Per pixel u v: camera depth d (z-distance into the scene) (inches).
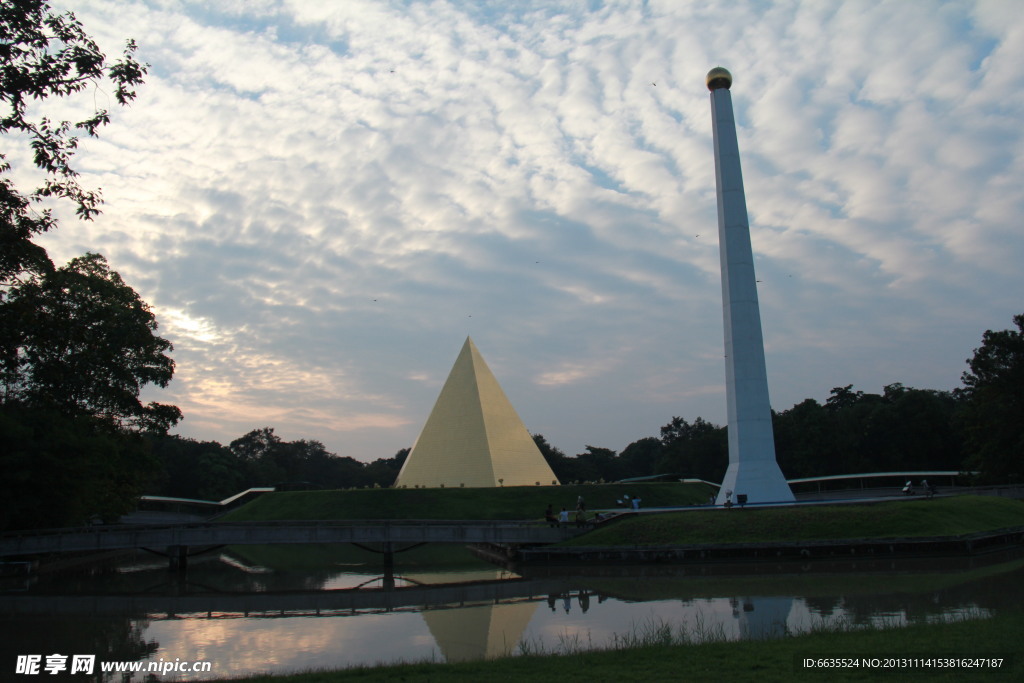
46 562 1961.1
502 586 1374.3
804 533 1641.2
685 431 5866.1
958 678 521.0
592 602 1131.9
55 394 1959.9
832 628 773.3
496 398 3112.7
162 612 1174.3
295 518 2709.2
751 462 2113.7
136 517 3356.3
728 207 2236.7
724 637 733.9
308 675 632.4
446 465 2955.2
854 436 4079.7
